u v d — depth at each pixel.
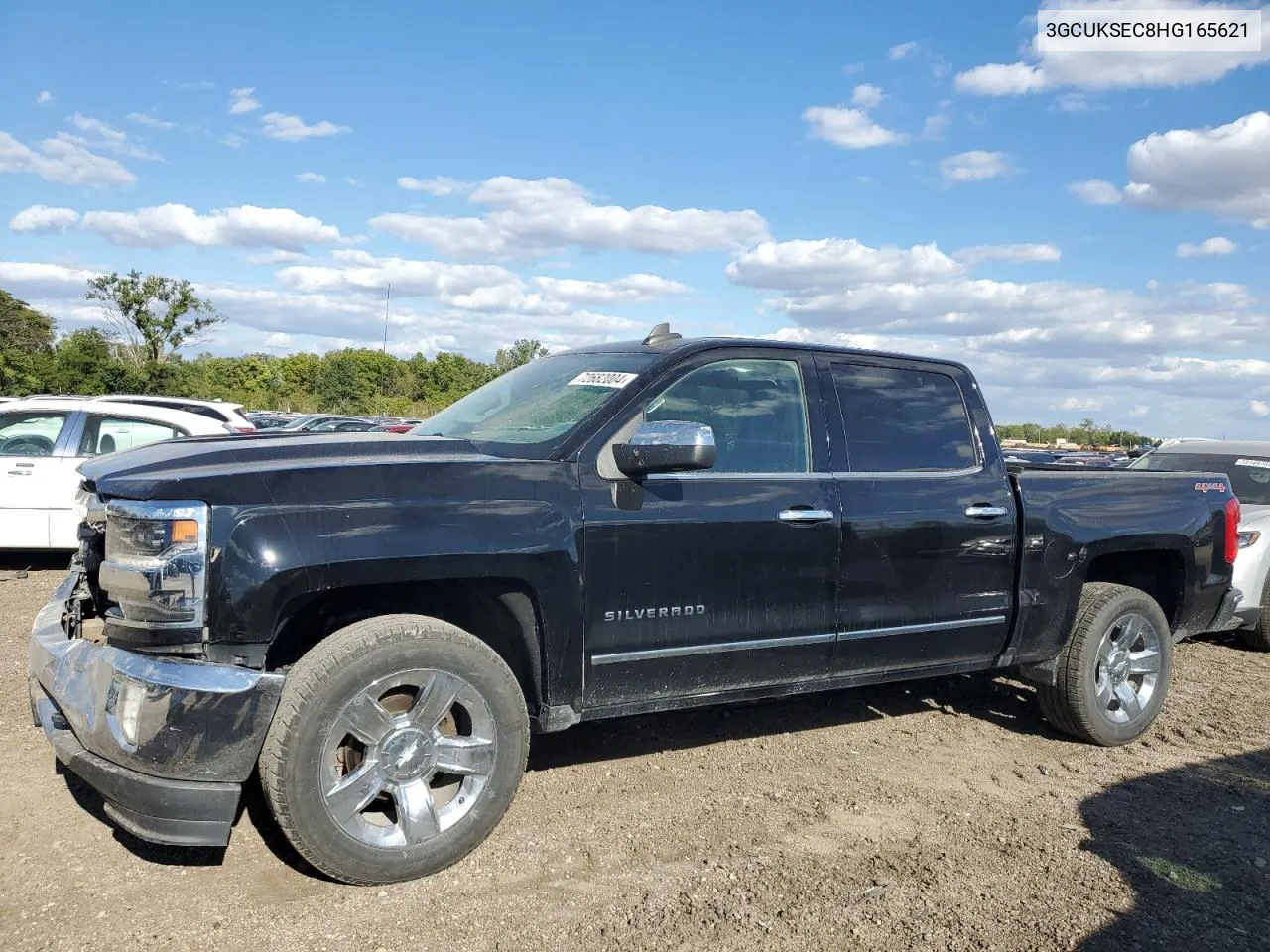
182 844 3.00
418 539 3.23
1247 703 6.08
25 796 3.84
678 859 3.55
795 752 4.81
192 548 2.98
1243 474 8.51
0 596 7.69
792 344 4.42
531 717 3.71
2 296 61.25
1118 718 5.11
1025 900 3.32
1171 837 3.92
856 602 4.27
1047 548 4.82
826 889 3.36
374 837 3.21
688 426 3.49
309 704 3.05
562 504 3.57
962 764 4.74
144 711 2.96
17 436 8.88
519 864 3.46
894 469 4.50
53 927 2.92
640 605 3.73
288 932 2.95
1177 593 5.50
